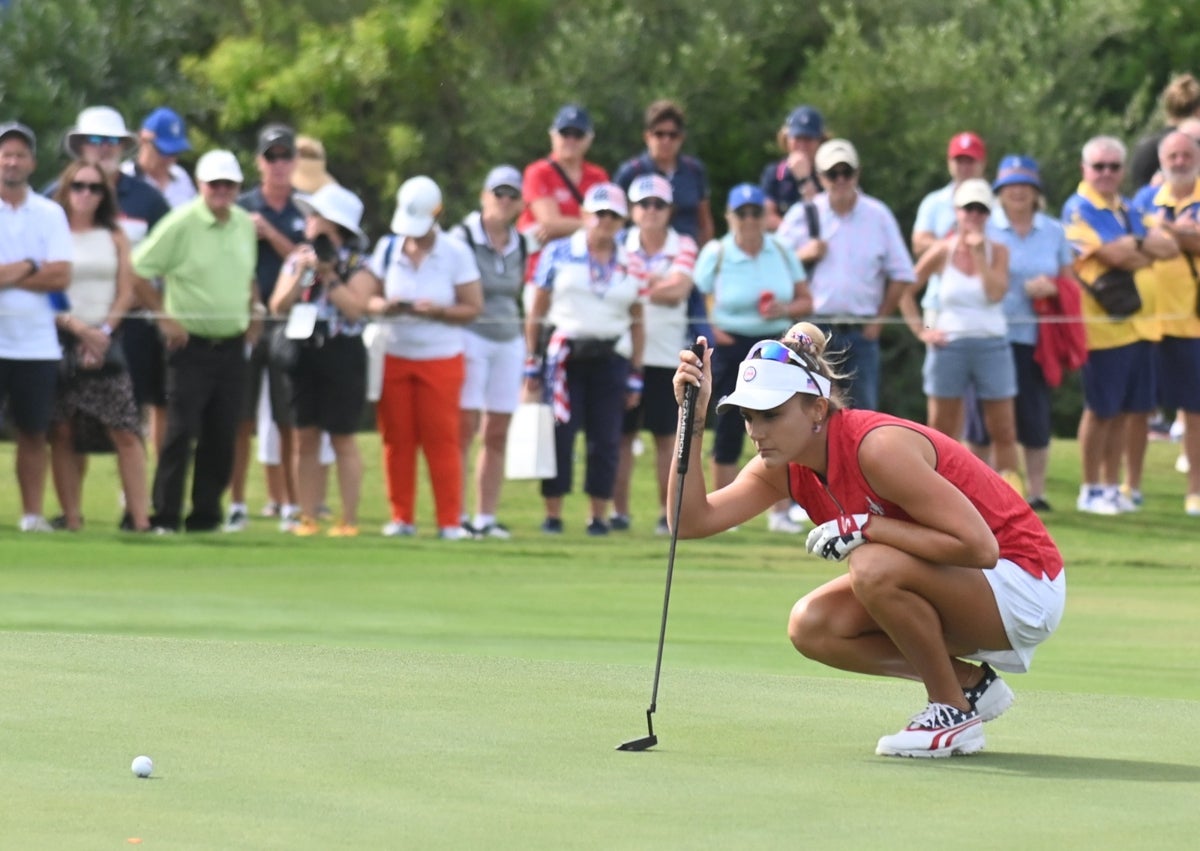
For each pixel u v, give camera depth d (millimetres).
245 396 39438
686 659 23734
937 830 13594
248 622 26656
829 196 41156
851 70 85312
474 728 17594
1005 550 17359
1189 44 92625
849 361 40844
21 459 38438
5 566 33125
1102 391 43844
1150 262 43062
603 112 85562
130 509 39406
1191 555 38281
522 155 86500
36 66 80438
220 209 38156
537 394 40188
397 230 37906
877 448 16812
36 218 36781
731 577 34062
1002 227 42781
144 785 14617
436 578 32906
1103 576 35188
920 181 83938
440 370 38594
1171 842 13289
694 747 17047
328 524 41844
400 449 39312
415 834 13094
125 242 38344
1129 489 45844
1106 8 88938
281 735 16938
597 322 39562
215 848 12547
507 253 40188
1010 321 43062
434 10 89188
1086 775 16078
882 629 17953
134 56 86938
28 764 15344
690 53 85500
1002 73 88375
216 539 37219
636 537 40781
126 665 20953
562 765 15898
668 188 40906
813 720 18734
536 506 46688
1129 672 23625
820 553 17266
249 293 38875
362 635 25531
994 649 17469
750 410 16875
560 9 91938
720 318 40469
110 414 38875
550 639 25625
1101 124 86562
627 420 42750
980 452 43844
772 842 13070
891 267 41469
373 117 92812
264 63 90875
